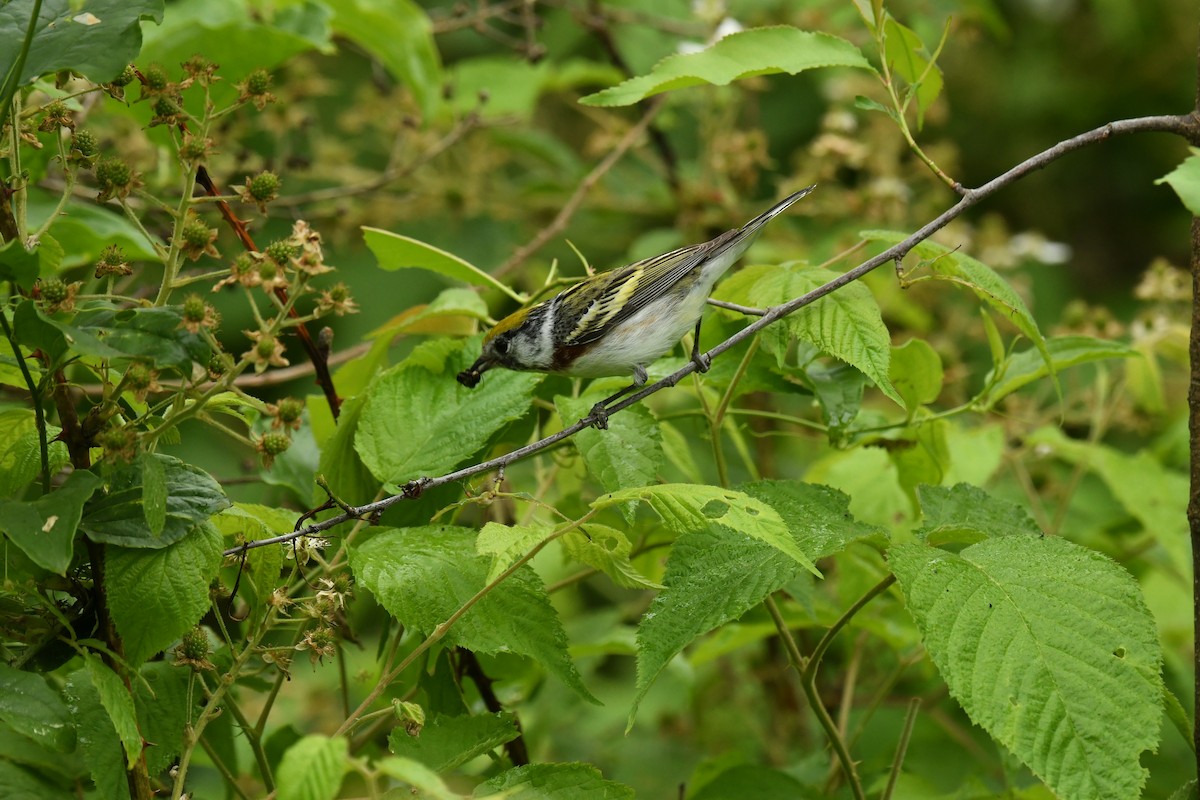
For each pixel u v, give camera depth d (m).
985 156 21.78
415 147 14.98
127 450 6.02
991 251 15.16
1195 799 7.03
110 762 6.33
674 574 6.73
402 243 8.70
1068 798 5.62
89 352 5.62
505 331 8.57
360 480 8.29
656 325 9.12
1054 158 7.27
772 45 7.49
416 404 8.07
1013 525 7.47
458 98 16.08
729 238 9.56
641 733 13.32
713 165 15.12
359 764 4.94
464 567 6.95
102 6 6.55
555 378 9.41
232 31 11.21
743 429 9.27
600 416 7.74
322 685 12.10
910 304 14.66
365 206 14.91
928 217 15.54
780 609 9.55
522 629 6.76
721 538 6.88
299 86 13.47
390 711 6.38
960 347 15.99
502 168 19.30
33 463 6.89
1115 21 20.50
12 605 6.51
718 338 9.09
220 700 6.93
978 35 17.41
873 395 15.32
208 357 5.98
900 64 7.67
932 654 5.96
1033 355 8.78
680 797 9.19
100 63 6.32
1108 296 21.12
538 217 17.34
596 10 15.67
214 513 6.50
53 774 7.27
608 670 15.87
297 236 6.17
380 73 14.95
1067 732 5.76
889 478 10.20
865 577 9.59
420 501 7.93
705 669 13.63
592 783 6.34
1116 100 21.42
